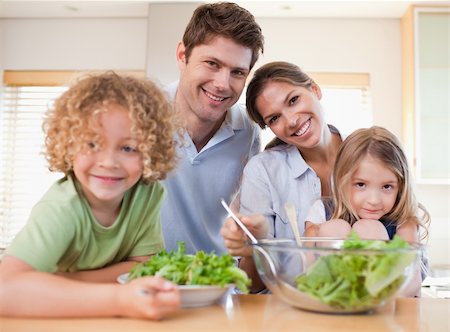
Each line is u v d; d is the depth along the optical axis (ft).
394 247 2.14
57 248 2.43
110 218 2.91
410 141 8.93
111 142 2.40
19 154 10.32
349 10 9.61
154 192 3.16
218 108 4.31
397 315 2.14
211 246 4.75
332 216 4.05
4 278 2.03
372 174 3.83
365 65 9.89
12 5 9.80
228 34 3.99
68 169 2.66
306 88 4.35
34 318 1.96
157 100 2.75
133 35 10.30
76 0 9.52
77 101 2.42
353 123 9.91
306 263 2.07
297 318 2.05
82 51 10.34
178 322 1.96
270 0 9.20
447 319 2.07
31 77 10.37
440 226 9.27
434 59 8.97
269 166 4.54
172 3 9.18
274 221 4.44
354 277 1.99
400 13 9.70
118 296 1.96
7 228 10.14
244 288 2.32
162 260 2.44
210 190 4.70
